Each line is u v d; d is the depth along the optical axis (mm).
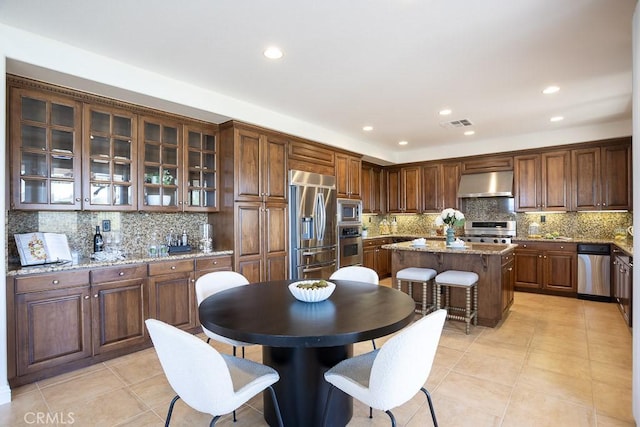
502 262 3742
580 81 3234
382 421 2029
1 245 2227
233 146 3768
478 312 3775
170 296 3232
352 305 1905
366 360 1792
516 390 2361
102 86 2770
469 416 2064
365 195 6438
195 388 1354
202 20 2219
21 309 2426
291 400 1901
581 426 1958
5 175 2408
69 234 3111
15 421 2043
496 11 2133
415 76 3117
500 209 5891
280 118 4234
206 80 3184
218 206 3914
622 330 3539
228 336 1530
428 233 6789
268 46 2564
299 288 1978
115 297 2895
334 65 2887
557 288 5027
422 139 5648
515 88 3412
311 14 2160
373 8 2100
